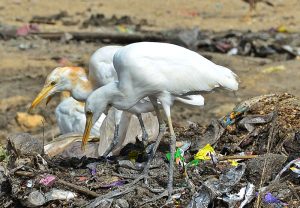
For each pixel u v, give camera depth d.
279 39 24.25
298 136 10.59
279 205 9.45
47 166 10.61
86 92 12.86
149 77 9.83
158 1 31.94
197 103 10.68
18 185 9.97
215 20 28.70
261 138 11.15
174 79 9.91
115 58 10.11
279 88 19.45
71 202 9.77
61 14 28.48
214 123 11.58
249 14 29.77
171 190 9.74
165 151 11.32
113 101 10.09
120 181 10.21
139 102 11.29
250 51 23.25
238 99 18.66
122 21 27.34
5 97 19.03
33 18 27.70
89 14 29.12
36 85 20.03
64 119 14.33
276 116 10.89
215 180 9.80
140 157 11.21
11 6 30.06
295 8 31.28
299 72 20.95
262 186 9.70
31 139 11.12
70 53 23.00
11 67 21.42
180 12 30.00
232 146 11.12
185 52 10.06
